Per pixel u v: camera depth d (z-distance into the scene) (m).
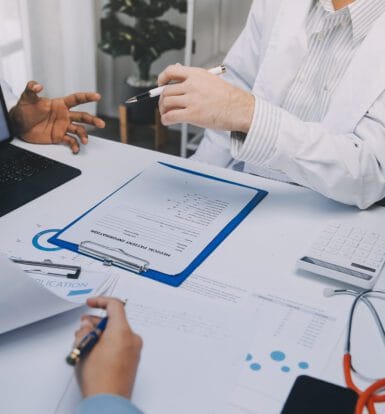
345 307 0.80
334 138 1.04
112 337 0.62
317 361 0.71
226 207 1.04
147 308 0.78
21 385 0.67
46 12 2.46
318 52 1.29
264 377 0.68
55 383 0.67
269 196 1.09
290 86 1.33
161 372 0.68
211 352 0.71
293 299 0.81
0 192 1.06
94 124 1.28
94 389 0.58
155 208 1.03
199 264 0.88
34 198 1.05
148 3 2.58
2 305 0.69
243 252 0.91
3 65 2.36
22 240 0.93
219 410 0.64
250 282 0.85
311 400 0.63
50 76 2.59
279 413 0.63
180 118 0.98
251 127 0.99
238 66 1.48
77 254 0.90
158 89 1.02
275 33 1.31
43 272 0.84
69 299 0.77
